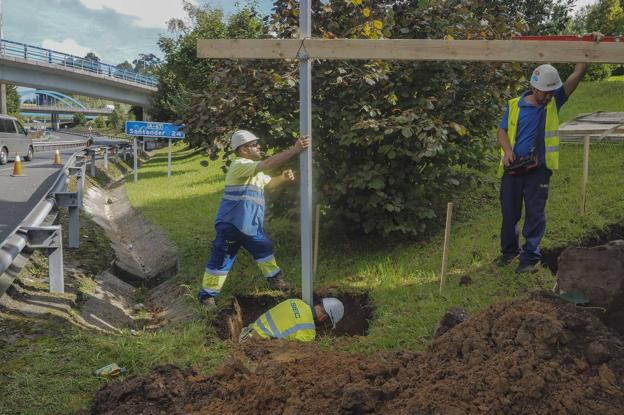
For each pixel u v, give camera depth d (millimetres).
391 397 2996
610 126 9516
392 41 4457
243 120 6945
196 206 11891
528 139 4906
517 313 3178
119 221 12500
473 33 6766
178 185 15570
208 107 6941
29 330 4824
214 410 3186
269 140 6930
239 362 3596
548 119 4859
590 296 3533
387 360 3529
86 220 10430
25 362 4121
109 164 22656
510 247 5266
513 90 6922
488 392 2820
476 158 7145
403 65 6754
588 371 2875
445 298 4848
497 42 4305
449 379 2982
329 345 4348
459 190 7707
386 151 6316
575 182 7680
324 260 6770
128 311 6555
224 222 5641
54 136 73875
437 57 4422
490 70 6746
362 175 6391
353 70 6566
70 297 5895
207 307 5566
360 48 4551
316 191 6824
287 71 6738
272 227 8727
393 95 6500
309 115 4766
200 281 6633
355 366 3367
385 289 5426
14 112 72000
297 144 4816
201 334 4773
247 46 4684
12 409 3500
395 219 6770
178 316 5809
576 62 4234
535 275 4840
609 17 25203
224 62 7211
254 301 6086
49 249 5965
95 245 8578
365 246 7176
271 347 4312
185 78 30750
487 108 6957
